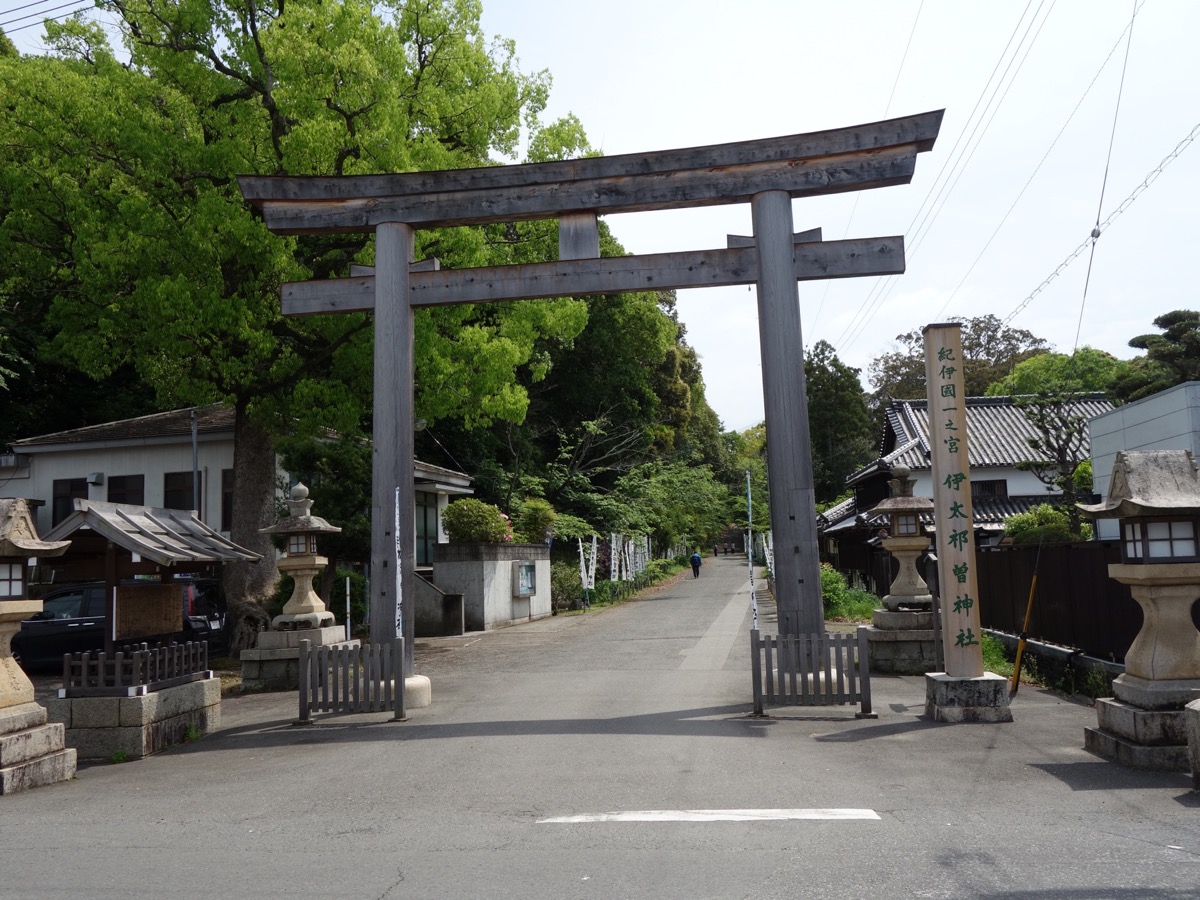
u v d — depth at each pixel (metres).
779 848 4.88
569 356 37.41
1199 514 6.71
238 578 17.67
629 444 39.16
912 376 55.56
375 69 15.41
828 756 7.31
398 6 17.62
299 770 7.51
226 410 24.25
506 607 23.23
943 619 9.16
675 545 53.44
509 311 18.95
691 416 50.97
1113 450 15.47
